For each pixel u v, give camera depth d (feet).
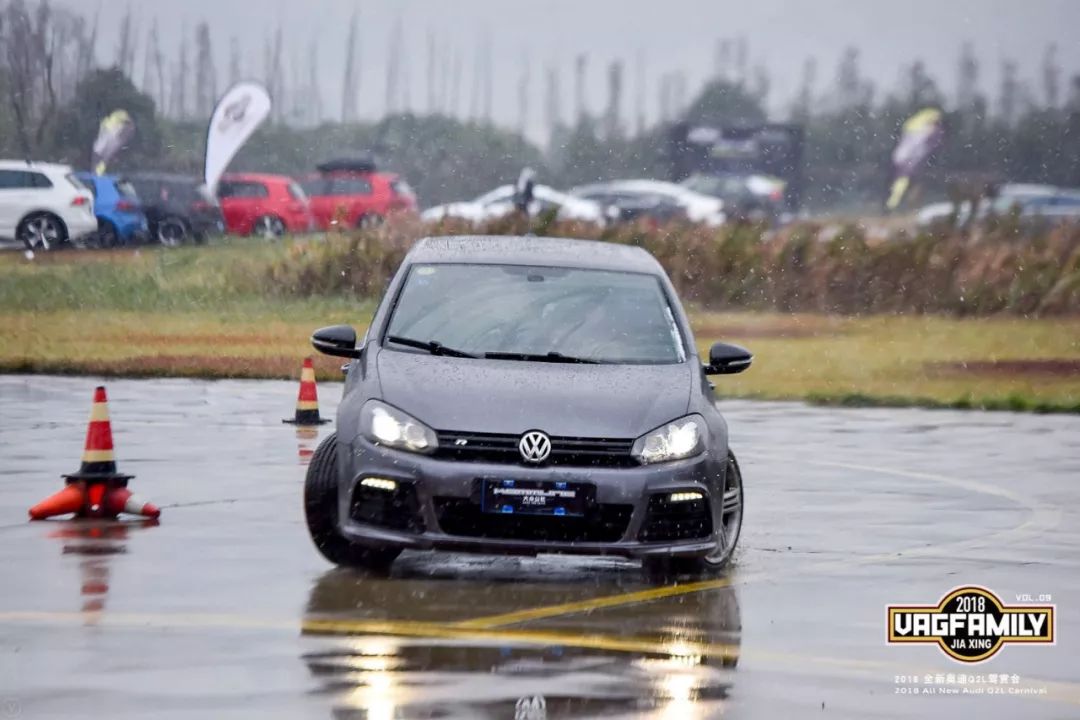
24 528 134.51
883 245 411.54
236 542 129.39
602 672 91.86
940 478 174.19
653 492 114.42
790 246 413.18
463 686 88.22
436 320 127.75
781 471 177.78
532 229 413.18
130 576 115.55
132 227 497.05
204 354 298.97
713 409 122.01
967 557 129.29
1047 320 396.78
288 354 303.07
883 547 133.39
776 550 131.64
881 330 370.94
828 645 100.12
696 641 100.07
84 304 377.71
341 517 116.57
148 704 83.92
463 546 113.50
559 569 123.03
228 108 426.51
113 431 199.82
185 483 159.94
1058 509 154.51
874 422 228.02
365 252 397.80
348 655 94.43
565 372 122.11
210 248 473.26
